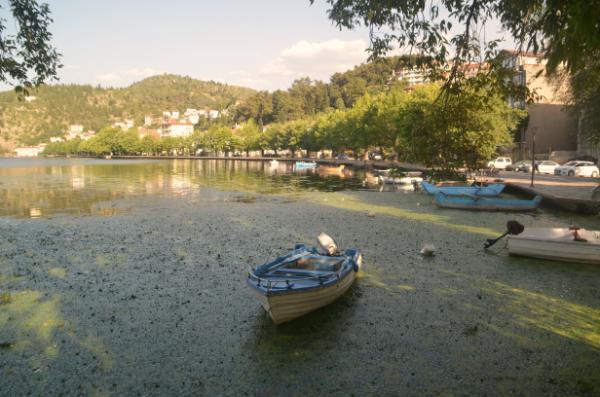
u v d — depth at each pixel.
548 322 10.34
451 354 8.86
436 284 13.05
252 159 128.12
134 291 12.57
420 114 8.85
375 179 49.34
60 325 10.31
